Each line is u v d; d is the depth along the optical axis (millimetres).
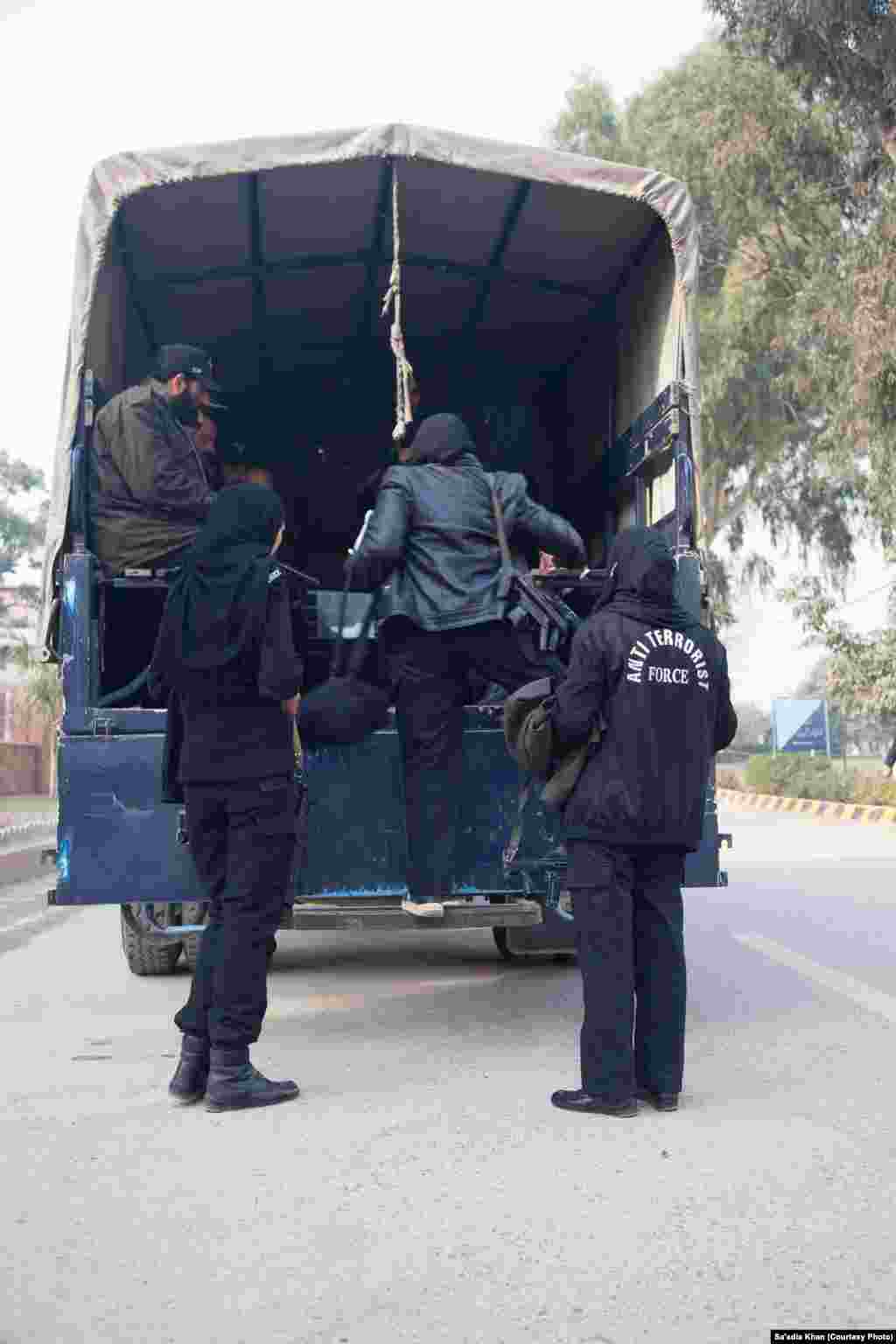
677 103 29641
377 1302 2893
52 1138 4195
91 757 5352
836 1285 2955
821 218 27547
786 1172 3758
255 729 4641
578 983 7273
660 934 4535
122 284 7113
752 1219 3377
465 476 5496
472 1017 6238
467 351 9344
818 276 23844
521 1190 3625
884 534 23344
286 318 8672
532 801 5559
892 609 27078
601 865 4469
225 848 4742
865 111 22906
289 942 9156
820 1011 6258
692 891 12148
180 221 6766
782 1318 2793
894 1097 4602
